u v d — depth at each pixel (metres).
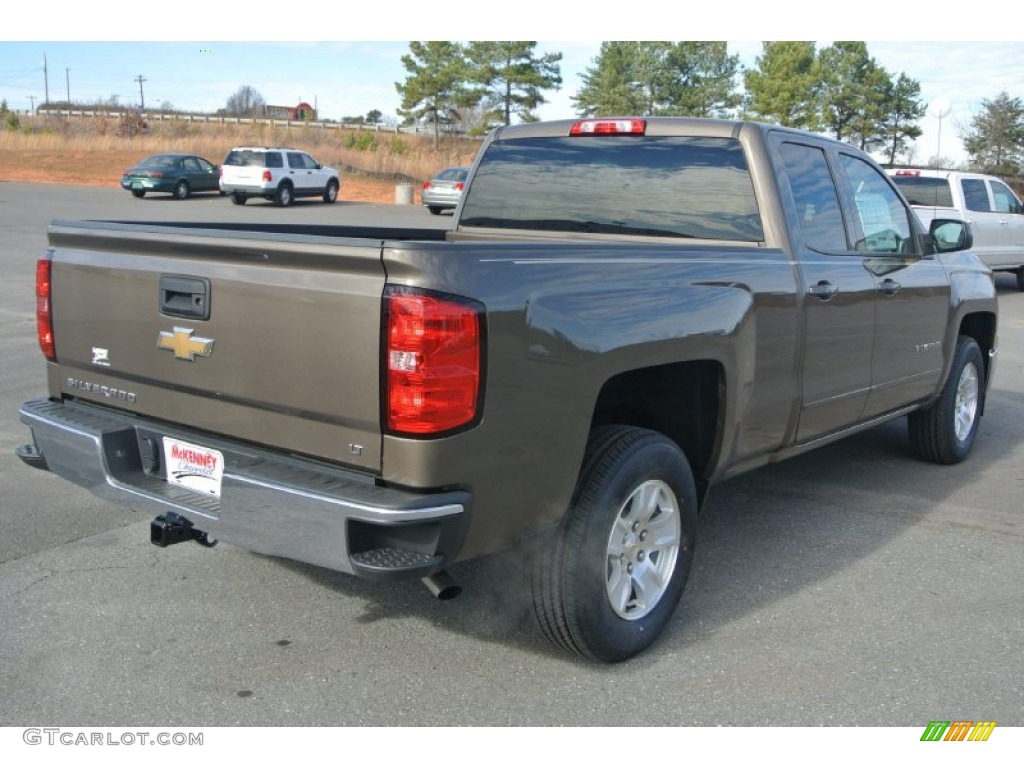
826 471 6.22
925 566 4.64
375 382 2.93
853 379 4.96
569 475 3.32
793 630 3.94
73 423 3.73
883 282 5.08
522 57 59.56
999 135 55.28
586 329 3.30
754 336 4.11
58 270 3.86
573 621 3.43
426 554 2.97
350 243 2.93
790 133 4.66
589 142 4.90
